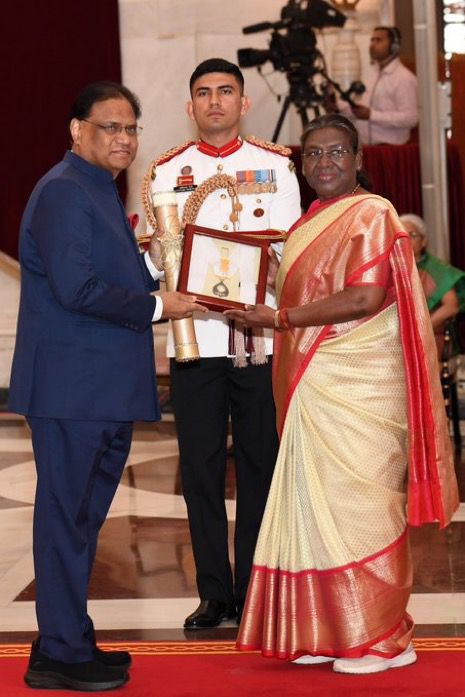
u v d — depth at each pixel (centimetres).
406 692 420
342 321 438
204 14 1112
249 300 468
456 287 953
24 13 1087
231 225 505
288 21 1089
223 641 491
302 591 443
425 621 516
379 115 1091
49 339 429
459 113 1299
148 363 443
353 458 442
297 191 516
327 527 440
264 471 514
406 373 440
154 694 425
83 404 426
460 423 1050
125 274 432
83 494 431
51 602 429
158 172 517
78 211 418
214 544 518
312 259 446
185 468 518
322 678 438
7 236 1109
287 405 452
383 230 438
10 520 736
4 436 1058
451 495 446
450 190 1133
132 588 582
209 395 512
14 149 1101
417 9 1079
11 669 457
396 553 444
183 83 1117
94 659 435
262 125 1117
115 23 1098
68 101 1097
